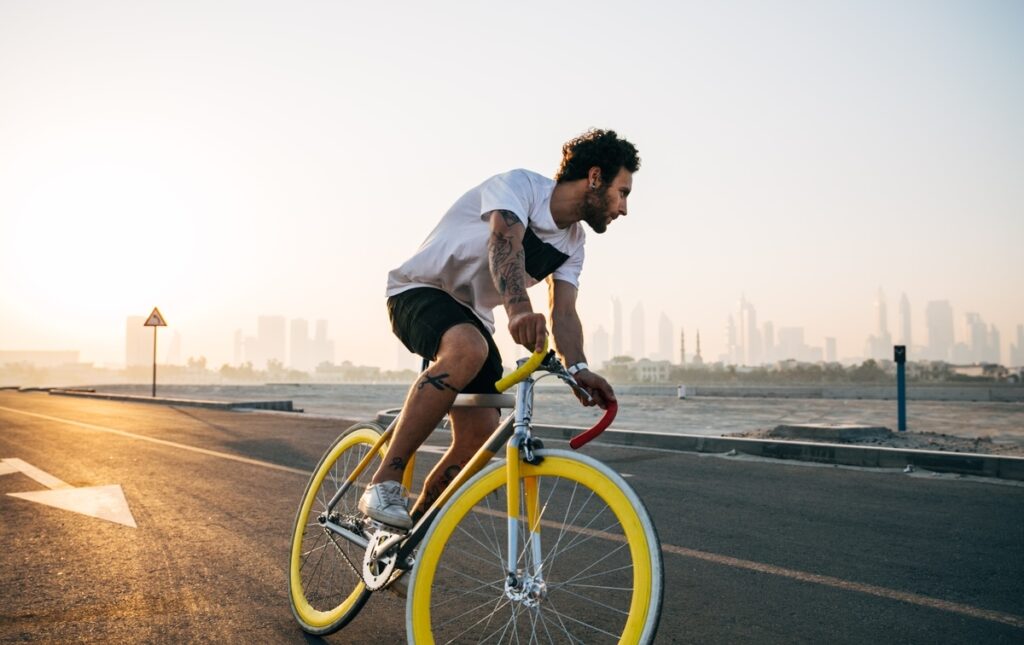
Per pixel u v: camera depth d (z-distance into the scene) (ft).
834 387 92.99
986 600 9.79
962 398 82.84
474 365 6.78
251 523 14.30
